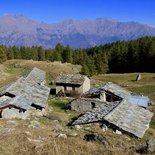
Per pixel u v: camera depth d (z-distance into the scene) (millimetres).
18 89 62594
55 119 56312
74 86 92438
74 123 48812
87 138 35312
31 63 153875
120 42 197875
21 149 28547
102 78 143750
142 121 50625
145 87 110438
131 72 174375
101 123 47062
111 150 29031
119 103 53438
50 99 86188
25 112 53500
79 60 189625
